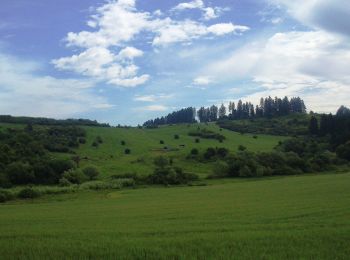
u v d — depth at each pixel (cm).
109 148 18788
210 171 14438
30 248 2427
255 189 8894
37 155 14875
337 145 17238
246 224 3456
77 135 19875
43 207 7019
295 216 3872
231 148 18625
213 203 6312
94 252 2297
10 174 12006
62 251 2342
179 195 8662
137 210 5750
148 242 2556
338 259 2042
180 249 2331
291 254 2153
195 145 19700
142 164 15662
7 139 16288
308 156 15275
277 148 17562
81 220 4512
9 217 5162
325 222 3316
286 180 10962
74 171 12706
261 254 2155
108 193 10138
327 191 7000
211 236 2734
